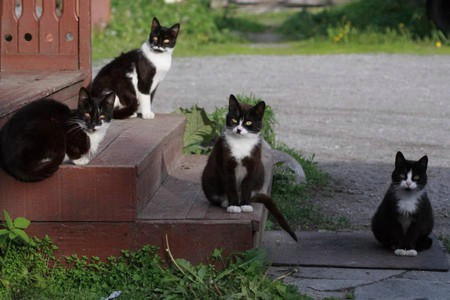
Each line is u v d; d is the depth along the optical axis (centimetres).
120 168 556
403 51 1911
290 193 810
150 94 807
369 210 777
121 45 1947
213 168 598
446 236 696
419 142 1076
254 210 595
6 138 557
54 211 563
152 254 561
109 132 708
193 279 538
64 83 725
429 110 1295
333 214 762
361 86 1498
